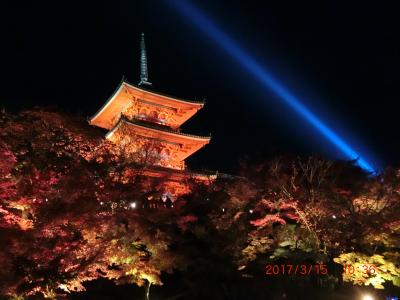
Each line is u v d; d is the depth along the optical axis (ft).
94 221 56.90
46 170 60.54
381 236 76.79
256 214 90.43
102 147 72.84
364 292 84.17
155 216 71.72
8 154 56.70
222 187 97.66
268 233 84.74
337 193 81.92
